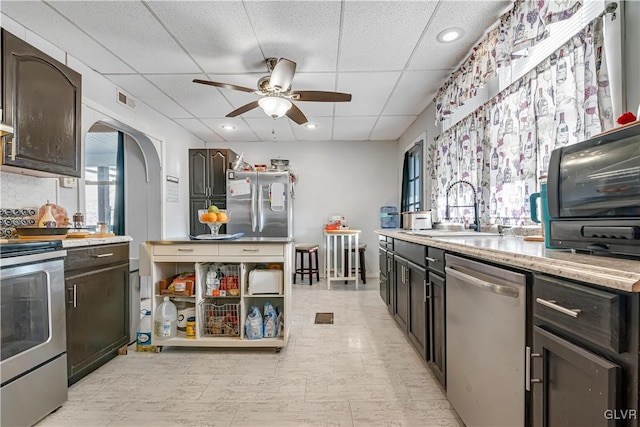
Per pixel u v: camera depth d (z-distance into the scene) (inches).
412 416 61.1
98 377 76.7
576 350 29.7
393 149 210.7
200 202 183.0
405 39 88.7
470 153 106.5
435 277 67.9
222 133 190.7
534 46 70.1
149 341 92.5
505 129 86.0
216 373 78.6
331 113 154.3
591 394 28.0
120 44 91.4
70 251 71.1
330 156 211.8
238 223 174.2
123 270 90.5
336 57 98.7
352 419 60.3
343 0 72.5
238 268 97.5
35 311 60.3
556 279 33.0
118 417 61.1
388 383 73.4
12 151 68.7
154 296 92.3
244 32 85.3
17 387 55.4
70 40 89.0
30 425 57.5
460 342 55.0
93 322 78.4
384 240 129.7
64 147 82.6
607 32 54.1
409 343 97.3
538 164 74.7
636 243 31.4
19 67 70.3
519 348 38.8
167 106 142.7
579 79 61.2
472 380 50.7
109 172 233.8
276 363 84.0
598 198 36.1
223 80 115.4
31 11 75.9
